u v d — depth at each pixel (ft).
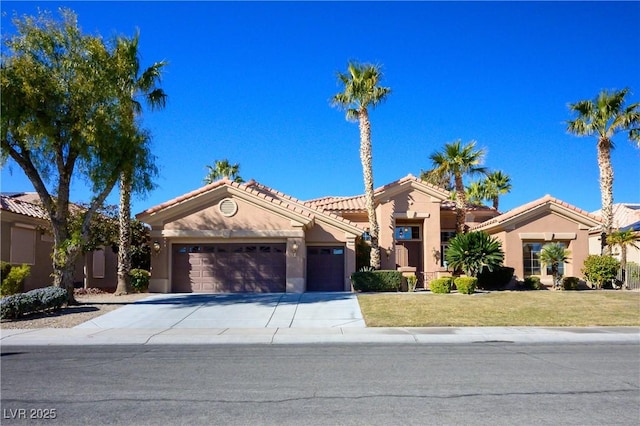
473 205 112.88
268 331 49.06
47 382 29.19
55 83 60.95
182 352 39.47
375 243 83.82
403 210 92.73
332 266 84.84
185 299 70.59
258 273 80.53
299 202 89.25
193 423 21.79
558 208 88.33
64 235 65.98
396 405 24.23
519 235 88.07
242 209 80.59
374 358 36.27
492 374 30.76
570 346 41.70
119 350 40.60
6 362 35.32
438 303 62.54
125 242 78.69
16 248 81.97
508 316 55.21
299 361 35.27
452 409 23.53
